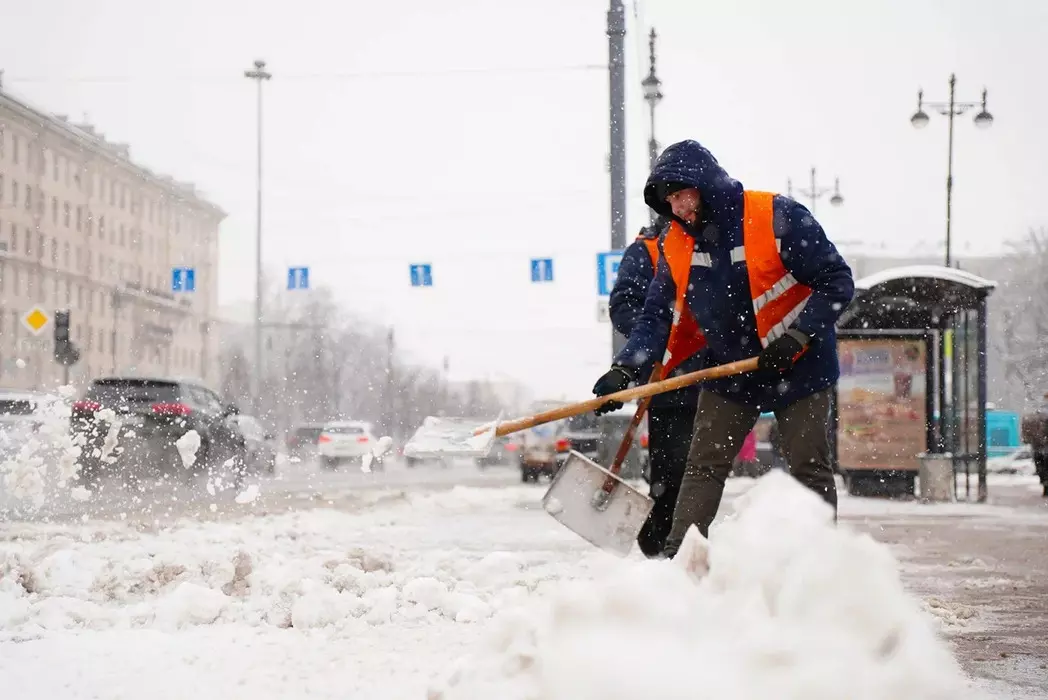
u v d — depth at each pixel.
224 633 6.18
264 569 7.75
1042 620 7.05
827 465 6.94
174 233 118.31
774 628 3.30
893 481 23.55
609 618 3.36
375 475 37.09
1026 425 26.92
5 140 88.50
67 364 41.97
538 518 15.87
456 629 6.22
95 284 101.69
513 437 43.38
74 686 4.87
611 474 7.23
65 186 97.25
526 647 3.40
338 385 129.88
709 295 7.07
